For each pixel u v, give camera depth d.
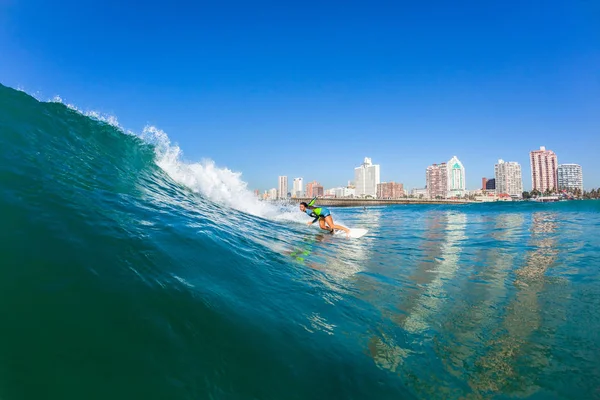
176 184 9.30
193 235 4.58
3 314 1.98
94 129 8.07
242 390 2.10
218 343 2.46
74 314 2.17
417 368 2.80
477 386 2.60
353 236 11.06
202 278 3.40
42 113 6.70
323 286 4.59
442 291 4.93
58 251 2.73
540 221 16.64
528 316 3.98
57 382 1.70
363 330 3.40
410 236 11.41
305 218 14.27
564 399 2.47
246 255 4.91
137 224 4.12
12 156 4.27
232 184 13.67
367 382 2.52
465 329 3.61
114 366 1.91
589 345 3.27
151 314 2.46
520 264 6.76
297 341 2.87
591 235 10.74
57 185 4.06
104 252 3.02
